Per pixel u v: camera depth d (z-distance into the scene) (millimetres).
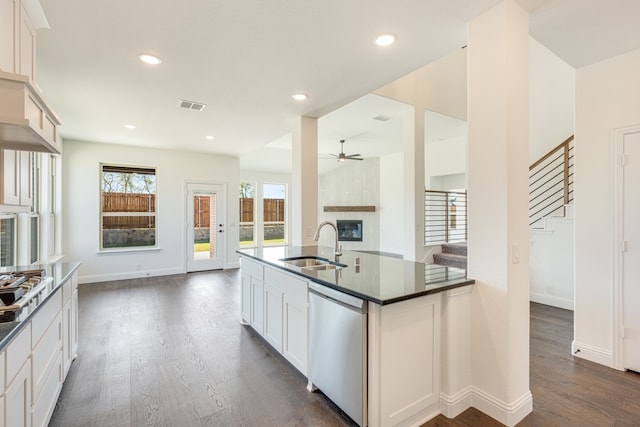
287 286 2559
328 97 3453
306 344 2312
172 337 3236
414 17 2039
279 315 2689
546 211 5215
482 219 2008
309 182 4219
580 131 2781
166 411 2049
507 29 1885
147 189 6180
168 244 6348
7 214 3293
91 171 5602
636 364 2492
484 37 1992
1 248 3266
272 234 9977
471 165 2064
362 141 7320
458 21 2082
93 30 2164
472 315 2064
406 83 4953
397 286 1911
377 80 3016
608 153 2621
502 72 1900
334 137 6918
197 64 2678
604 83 2645
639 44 2406
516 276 1943
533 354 2844
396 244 9219
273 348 2980
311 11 1979
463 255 5398
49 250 4797
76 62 2631
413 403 1877
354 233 10070
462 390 2045
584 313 2764
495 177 1937
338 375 1951
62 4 1879
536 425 1896
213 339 3191
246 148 6211
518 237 1957
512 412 1894
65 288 2328
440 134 7145
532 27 2188
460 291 2018
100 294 4836
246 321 3518
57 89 3197
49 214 4648
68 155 5410
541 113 5355
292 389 2307
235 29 2172
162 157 6273
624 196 2547
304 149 4176
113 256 5809
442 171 7797
